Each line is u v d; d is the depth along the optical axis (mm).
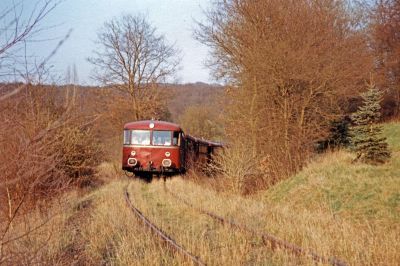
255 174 17625
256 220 10555
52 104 7391
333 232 8945
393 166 14477
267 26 19859
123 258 7125
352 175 14180
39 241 7020
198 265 6844
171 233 9289
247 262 7211
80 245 8227
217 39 22125
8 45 3658
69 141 14484
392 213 10484
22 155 4816
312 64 18344
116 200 14039
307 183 14969
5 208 5820
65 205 9305
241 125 19609
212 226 10117
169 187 18312
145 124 22312
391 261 6867
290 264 6816
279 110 19328
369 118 15594
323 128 20188
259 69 18656
